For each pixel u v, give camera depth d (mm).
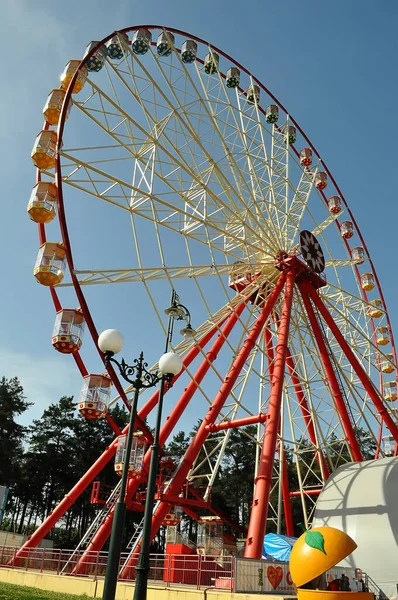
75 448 59000
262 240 27656
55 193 22500
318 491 31641
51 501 57938
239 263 27062
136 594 9711
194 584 17281
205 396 24375
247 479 62000
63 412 61156
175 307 16891
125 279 22109
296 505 59656
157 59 24047
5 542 35219
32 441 58094
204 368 27531
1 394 56000
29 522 61125
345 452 59406
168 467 25641
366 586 17344
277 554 25984
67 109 21297
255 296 30016
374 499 20125
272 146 31812
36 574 21344
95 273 21125
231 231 28156
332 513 20812
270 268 29391
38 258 21641
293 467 63375
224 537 34469
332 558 13008
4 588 18047
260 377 28109
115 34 23188
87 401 21719
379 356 37969
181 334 17938
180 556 19219
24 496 57469
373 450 65875
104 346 12047
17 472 53344
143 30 24781
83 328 22312
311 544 13398
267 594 15055
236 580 15008
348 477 22000
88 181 20891
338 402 28234
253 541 18938
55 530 62531
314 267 30234
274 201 30328
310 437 34094
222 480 62188
